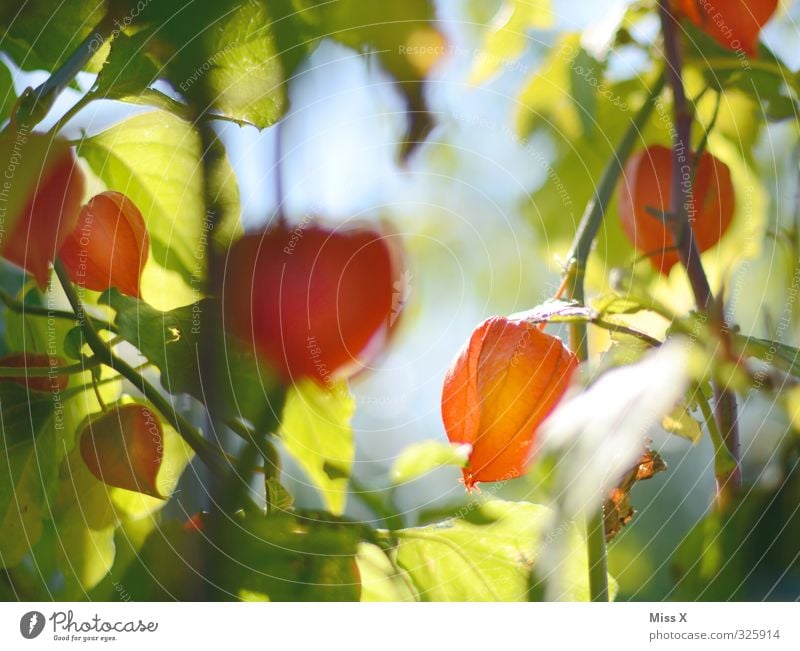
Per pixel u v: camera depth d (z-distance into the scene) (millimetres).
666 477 1250
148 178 1007
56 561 1009
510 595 978
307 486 996
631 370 666
